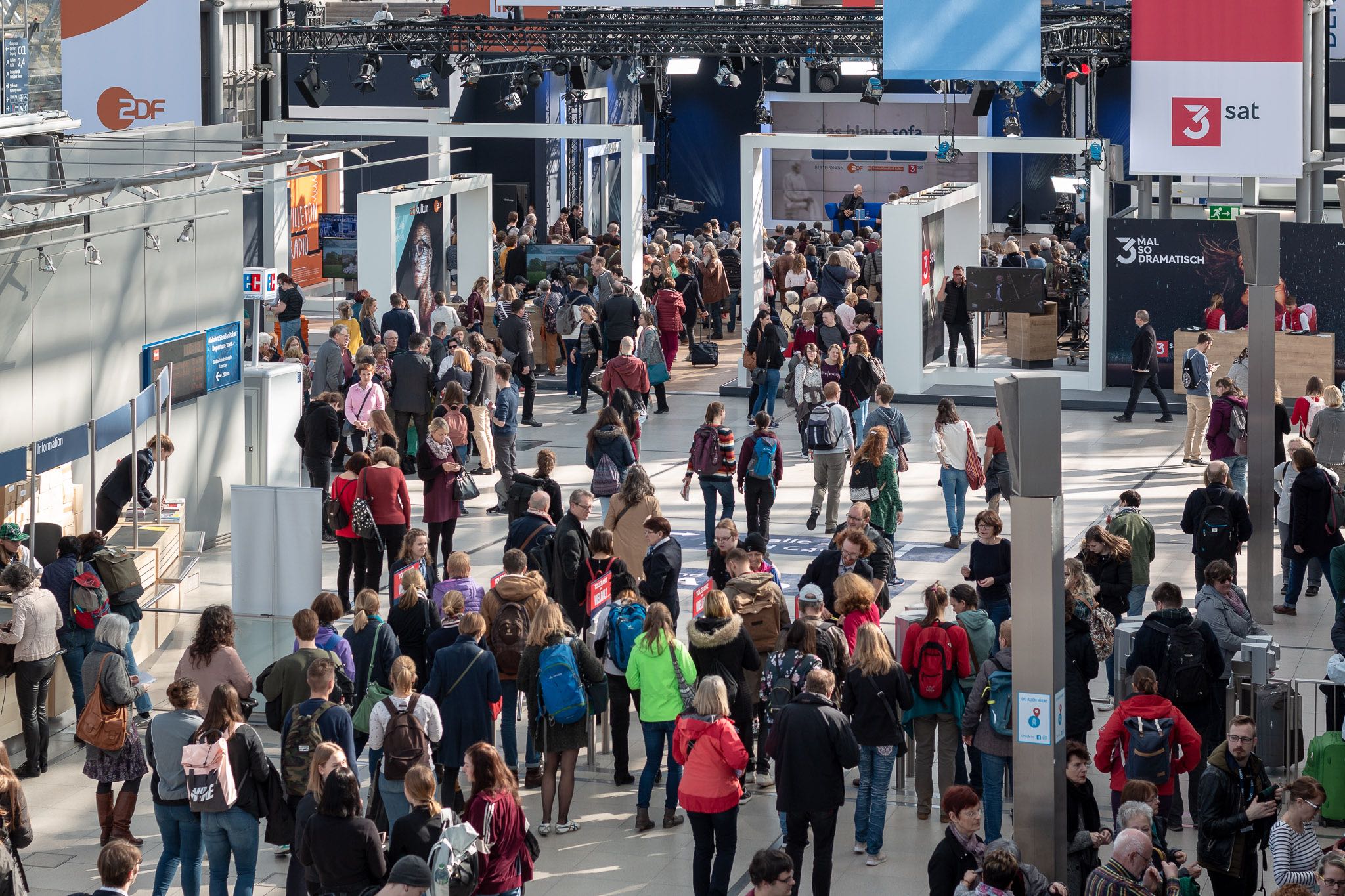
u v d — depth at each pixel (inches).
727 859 445.7
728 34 1283.2
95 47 1201.4
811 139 1189.1
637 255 1384.1
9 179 631.8
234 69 1612.9
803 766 434.3
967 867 378.9
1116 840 362.3
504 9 1301.7
